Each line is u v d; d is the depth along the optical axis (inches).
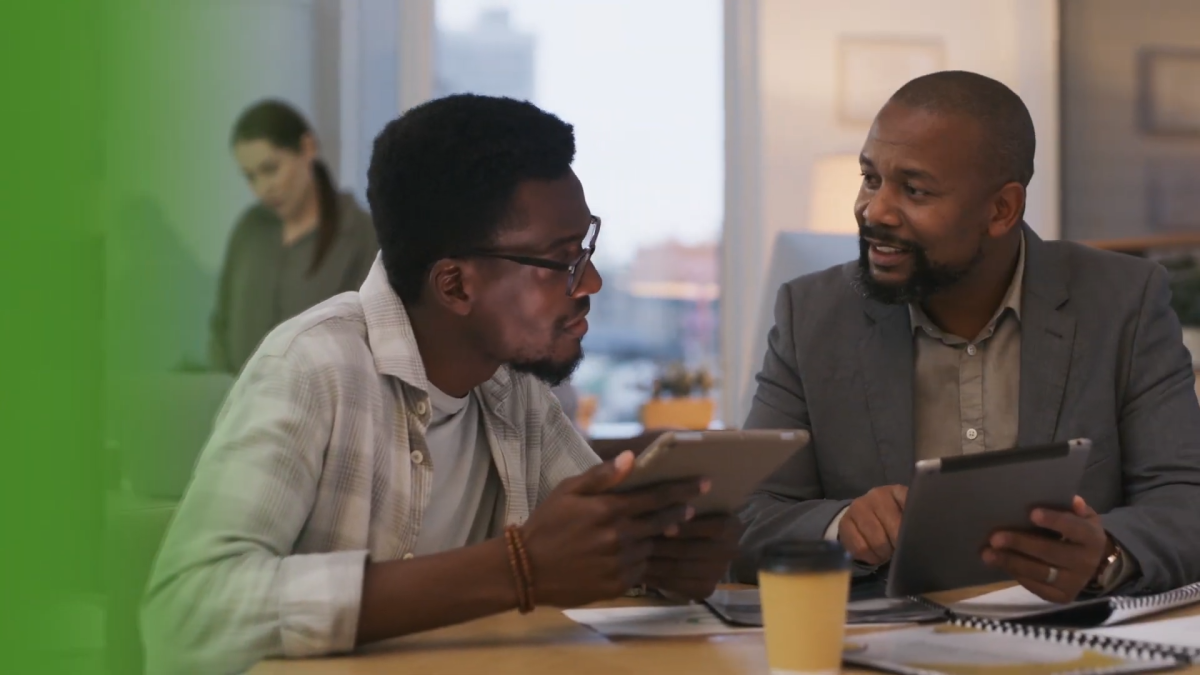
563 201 54.9
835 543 39.2
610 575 45.7
